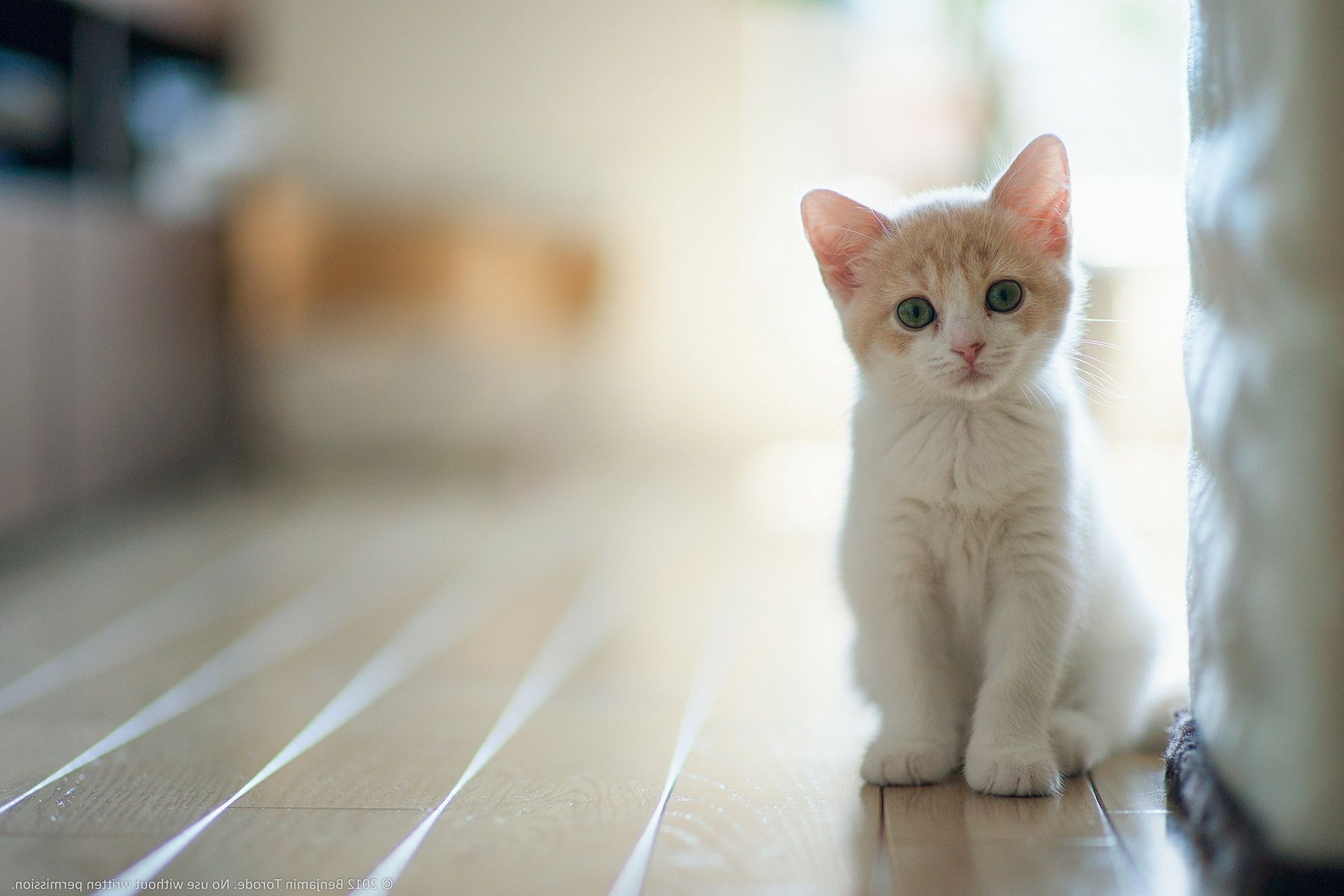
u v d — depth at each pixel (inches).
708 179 78.8
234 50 77.7
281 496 68.8
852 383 32.6
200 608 44.3
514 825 28.8
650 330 80.0
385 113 78.8
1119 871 26.8
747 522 60.3
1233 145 26.7
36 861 27.7
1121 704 31.2
